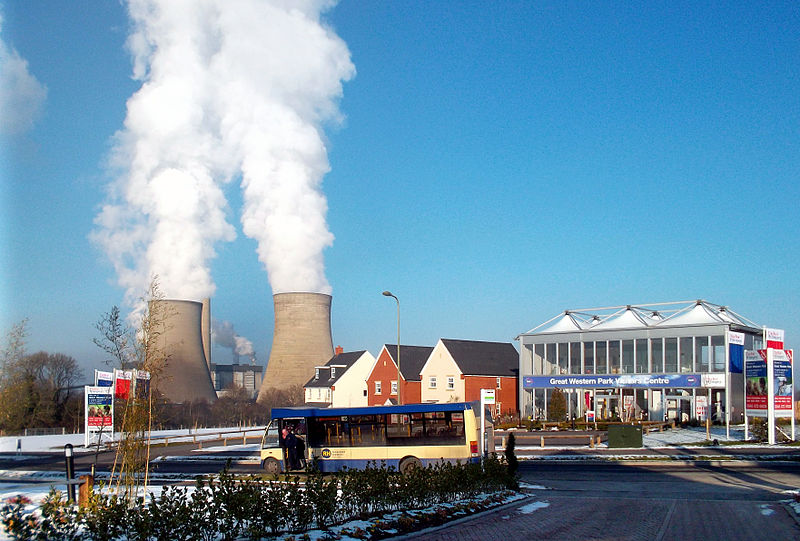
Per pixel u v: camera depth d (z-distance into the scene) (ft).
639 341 179.42
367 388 240.73
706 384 151.43
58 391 219.61
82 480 37.09
